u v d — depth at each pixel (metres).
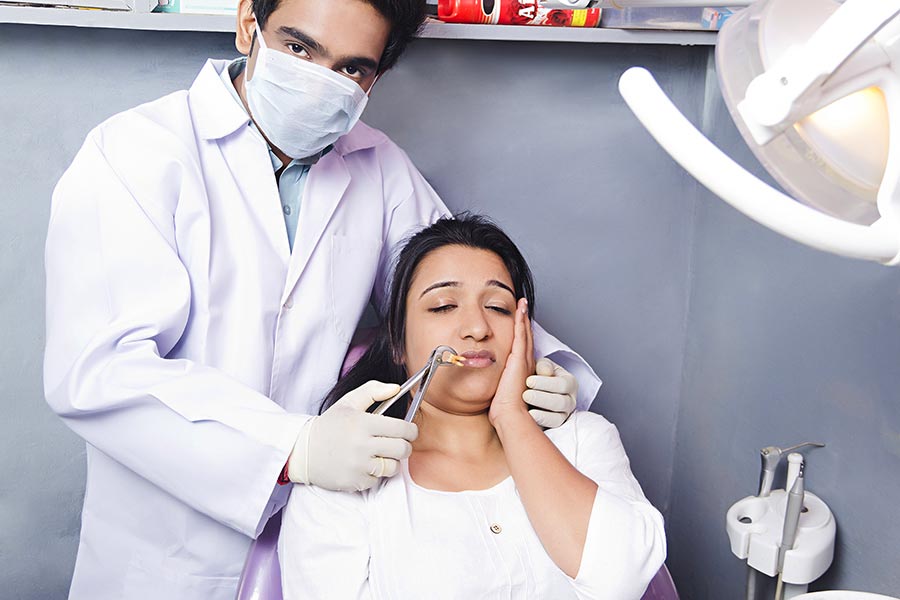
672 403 2.09
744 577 1.77
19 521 1.91
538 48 1.87
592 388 1.60
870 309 1.40
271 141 1.41
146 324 1.30
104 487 1.43
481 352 1.30
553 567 1.20
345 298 1.52
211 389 1.28
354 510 1.21
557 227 1.96
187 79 1.77
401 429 1.21
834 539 1.46
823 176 0.72
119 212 1.32
